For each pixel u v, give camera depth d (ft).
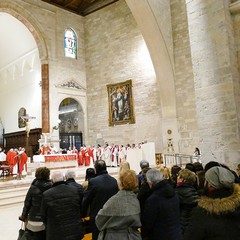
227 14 22.82
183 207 10.51
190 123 57.47
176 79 60.44
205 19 23.58
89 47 78.33
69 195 11.57
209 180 6.70
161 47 59.00
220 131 21.95
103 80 74.23
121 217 8.31
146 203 9.05
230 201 6.17
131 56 69.21
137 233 8.53
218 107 22.22
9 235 20.17
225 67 22.03
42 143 63.93
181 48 60.18
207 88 22.97
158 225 8.89
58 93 70.38
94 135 74.59
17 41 75.77
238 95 22.02
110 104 71.51
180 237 8.95
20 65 78.07
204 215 6.32
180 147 58.23
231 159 21.21
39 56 69.97
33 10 68.74
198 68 23.67
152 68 65.10
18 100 78.54
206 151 22.65
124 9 71.56
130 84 68.13
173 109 59.72
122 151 59.11
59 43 72.84
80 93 75.72
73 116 80.84
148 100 65.05
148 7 56.18
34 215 12.94
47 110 67.00
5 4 63.77
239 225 6.14
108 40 74.28
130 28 70.03
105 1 75.15
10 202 31.12
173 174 15.42
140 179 15.65
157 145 62.59
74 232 11.24
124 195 8.66
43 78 68.54
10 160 45.37
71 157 53.47
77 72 75.92
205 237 6.19
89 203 12.21
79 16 79.30
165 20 60.23
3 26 72.84
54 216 11.07
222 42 22.34
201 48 23.61
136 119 66.74
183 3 60.75
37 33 68.74
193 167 16.01
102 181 12.24
